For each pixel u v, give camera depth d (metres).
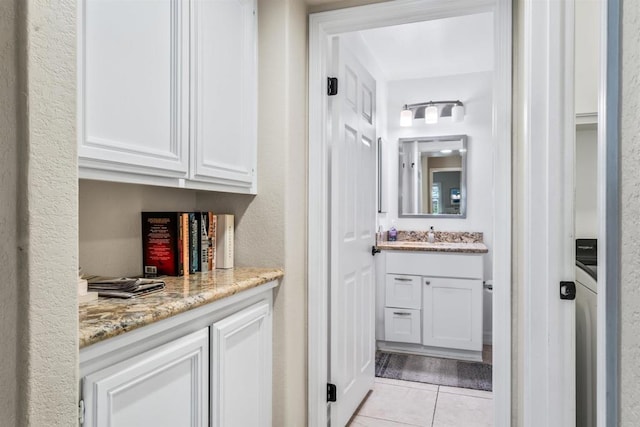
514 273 1.56
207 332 1.20
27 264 0.60
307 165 1.87
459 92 3.64
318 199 1.86
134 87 1.07
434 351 3.21
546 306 1.26
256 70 1.70
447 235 3.63
